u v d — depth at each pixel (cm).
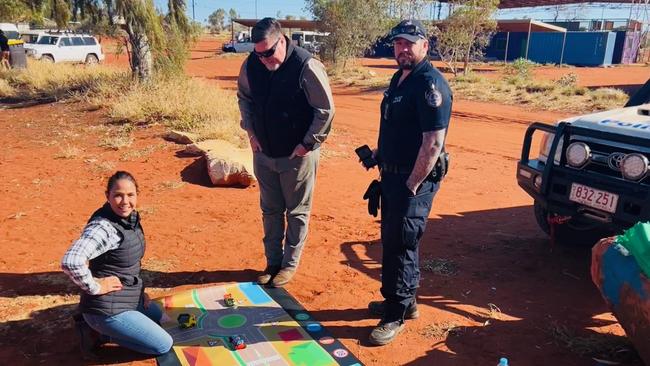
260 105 404
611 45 3831
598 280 339
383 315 392
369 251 516
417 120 329
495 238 551
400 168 341
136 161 823
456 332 375
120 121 1070
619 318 325
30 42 2727
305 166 418
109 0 1316
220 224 579
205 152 802
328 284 446
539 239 549
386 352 352
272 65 389
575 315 398
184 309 398
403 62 328
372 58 4462
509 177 811
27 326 377
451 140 1109
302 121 407
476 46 3516
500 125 1345
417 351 353
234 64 3241
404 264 356
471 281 453
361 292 432
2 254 495
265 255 488
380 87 2189
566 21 5388
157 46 1333
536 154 982
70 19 1410
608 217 393
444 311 404
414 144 334
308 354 346
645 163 368
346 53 2766
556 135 427
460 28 2600
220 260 491
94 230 307
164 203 647
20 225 570
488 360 343
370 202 367
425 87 318
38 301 411
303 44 3450
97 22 1390
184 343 356
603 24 5138
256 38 374
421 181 332
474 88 2056
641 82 2478
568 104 1661
